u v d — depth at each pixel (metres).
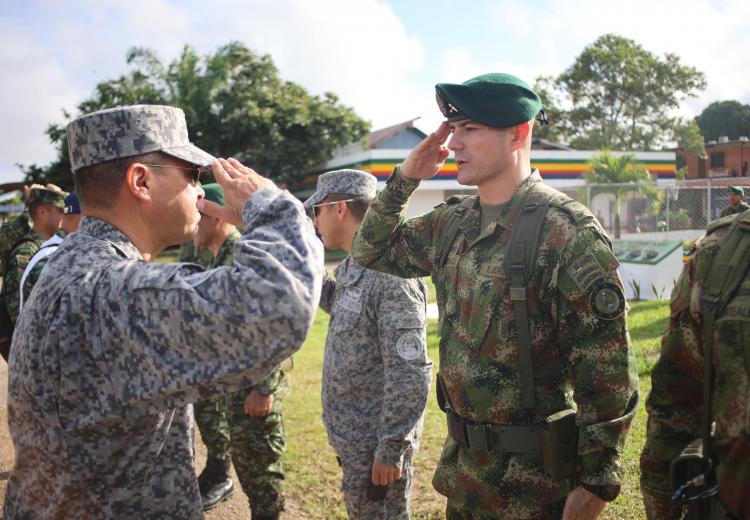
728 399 1.54
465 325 2.04
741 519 1.53
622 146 44.09
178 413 1.60
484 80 2.02
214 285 1.33
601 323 1.82
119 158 1.54
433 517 3.49
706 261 1.65
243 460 3.36
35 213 4.66
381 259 2.41
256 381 1.37
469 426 2.03
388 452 2.42
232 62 30.00
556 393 1.95
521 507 1.94
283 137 29.47
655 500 1.79
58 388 1.39
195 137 29.17
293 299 1.30
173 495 1.54
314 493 3.97
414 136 29.53
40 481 1.45
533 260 1.91
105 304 1.39
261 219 1.43
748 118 55.62
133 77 28.78
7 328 4.25
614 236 13.52
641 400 4.73
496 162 2.04
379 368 2.61
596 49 43.66
